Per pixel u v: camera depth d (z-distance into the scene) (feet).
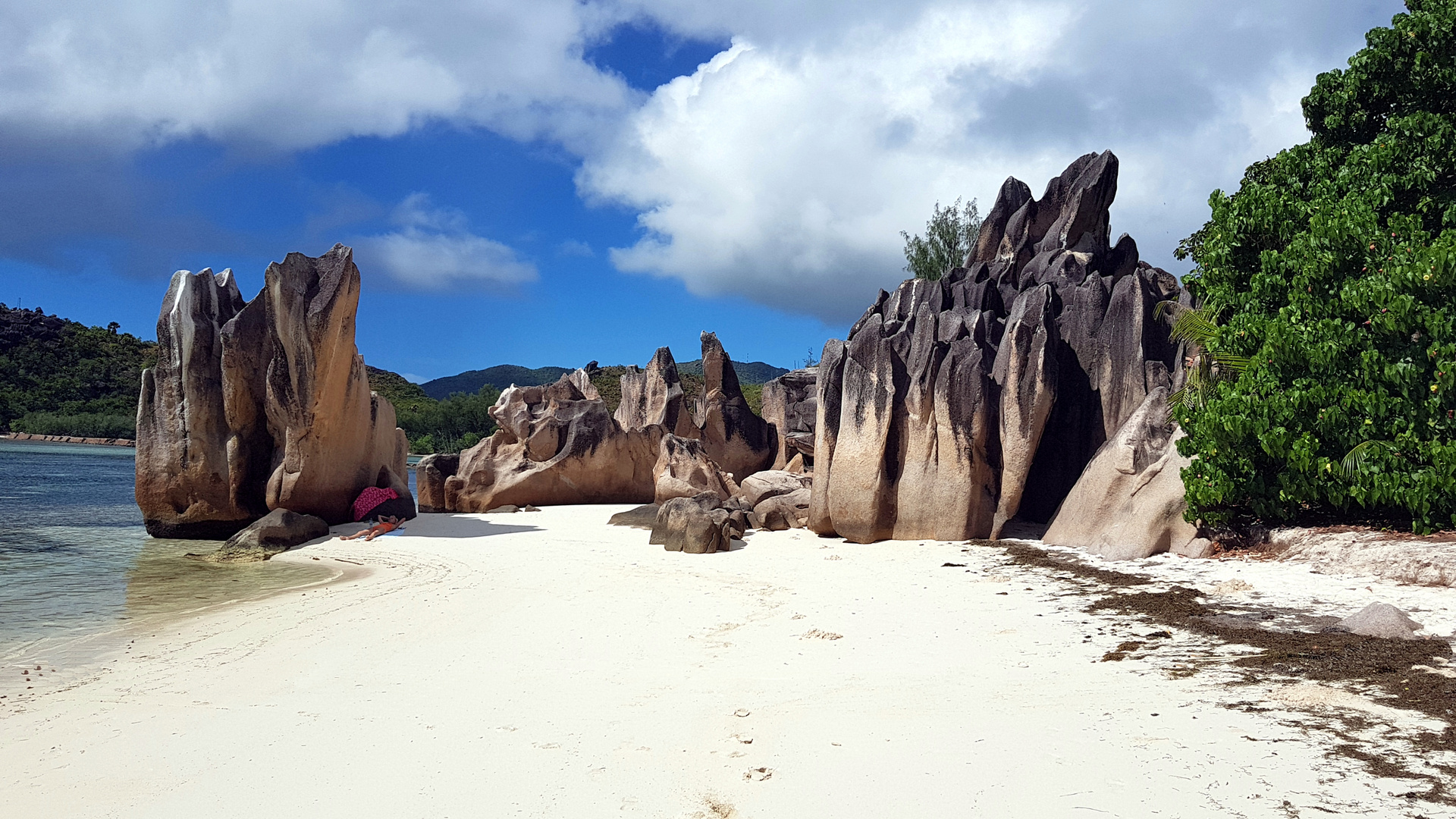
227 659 29.84
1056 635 29.04
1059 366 59.52
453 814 16.47
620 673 26.43
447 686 25.50
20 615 38.11
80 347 351.05
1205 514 42.73
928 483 54.75
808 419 108.27
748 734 20.33
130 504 93.71
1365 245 40.91
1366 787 15.81
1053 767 17.51
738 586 41.27
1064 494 58.39
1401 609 28.55
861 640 29.60
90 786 18.47
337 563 53.88
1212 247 49.26
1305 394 40.04
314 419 66.54
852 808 16.16
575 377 112.06
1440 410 37.52
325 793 17.67
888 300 78.84
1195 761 17.40
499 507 90.02
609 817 16.20
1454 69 45.27
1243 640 26.58
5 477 126.52
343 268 67.21
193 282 69.46
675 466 80.28
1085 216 75.51
